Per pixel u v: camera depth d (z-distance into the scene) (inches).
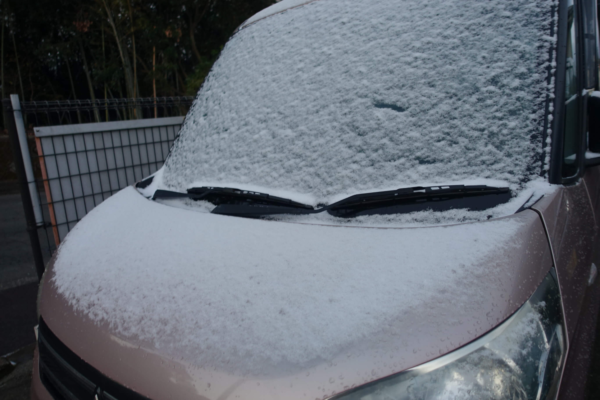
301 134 63.8
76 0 557.6
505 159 51.7
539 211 47.6
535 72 54.3
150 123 148.6
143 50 582.2
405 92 59.0
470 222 47.2
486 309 38.5
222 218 56.7
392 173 54.6
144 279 47.4
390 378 34.7
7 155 461.4
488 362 36.3
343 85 64.4
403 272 41.4
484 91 55.2
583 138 62.0
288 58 74.7
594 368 50.6
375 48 65.2
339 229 49.3
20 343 127.6
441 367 35.4
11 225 277.9
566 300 46.9
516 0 59.4
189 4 573.6
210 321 39.9
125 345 41.0
